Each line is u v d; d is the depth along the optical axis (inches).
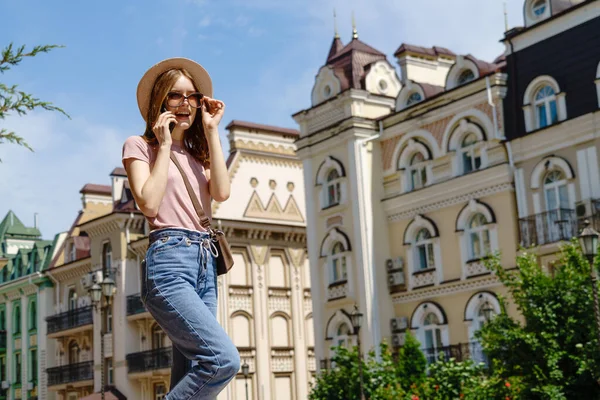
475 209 1251.8
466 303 1255.5
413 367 1021.2
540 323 788.6
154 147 173.6
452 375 794.2
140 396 1808.6
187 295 161.2
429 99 1326.3
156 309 162.6
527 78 1204.5
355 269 1381.6
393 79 1486.2
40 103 375.6
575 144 1139.9
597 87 1123.9
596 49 1126.4
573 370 775.7
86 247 2078.0
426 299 1318.9
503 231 1213.7
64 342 2074.3
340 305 1405.0
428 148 1336.1
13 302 2273.6
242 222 1733.5
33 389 2161.7
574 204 1132.5
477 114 1261.1
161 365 1736.0
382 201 1397.6
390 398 852.0
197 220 168.9
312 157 1478.8
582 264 807.7
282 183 1854.1
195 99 176.2
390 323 1357.0
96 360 1914.4
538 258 1153.4
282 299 1790.1
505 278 849.5
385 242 1389.0
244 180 1793.8
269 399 1718.8
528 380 776.3
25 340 2206.0
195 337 159.0
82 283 1985.7
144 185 163.9
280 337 1770.4
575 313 783.1
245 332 1720.0
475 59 1286.9
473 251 1266.0
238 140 1804.9
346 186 1408.7
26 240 2541.8
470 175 1258.0
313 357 1809.8
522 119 1206.3
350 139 1400.1
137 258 1845.5
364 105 1427.2
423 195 1332.4
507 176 1212.5
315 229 1457.9
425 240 1334.9
